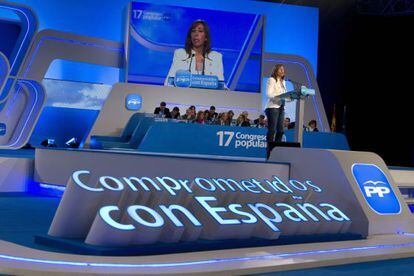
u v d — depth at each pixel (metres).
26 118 13.38
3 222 5.86
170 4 16.97
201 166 7.16
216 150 11.08
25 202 7.70
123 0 16.88
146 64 15.70
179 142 10.92
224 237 4.86
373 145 18.91
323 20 19.12
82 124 16.56
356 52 19.00
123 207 4.80
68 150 8.46
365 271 4.36
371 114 18.89
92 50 15.38
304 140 12.21
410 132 18.16
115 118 14.76
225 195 5.46
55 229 4.64
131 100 14.88
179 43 15.94
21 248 4.18
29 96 13.60
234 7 17.72
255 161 6.80
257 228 5.13
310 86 17.17
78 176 4.78
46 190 8.86
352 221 6.09
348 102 19.12
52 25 16.19
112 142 12.70
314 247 5.05
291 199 5.88
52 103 16.19
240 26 16.38
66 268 3.58
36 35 14.32
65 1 16.30
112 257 4.03
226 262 4.12
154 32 15.73
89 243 4.32
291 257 4.49
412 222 6.44
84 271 3.52
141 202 4.91
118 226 4.23
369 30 18.75
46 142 15.55
